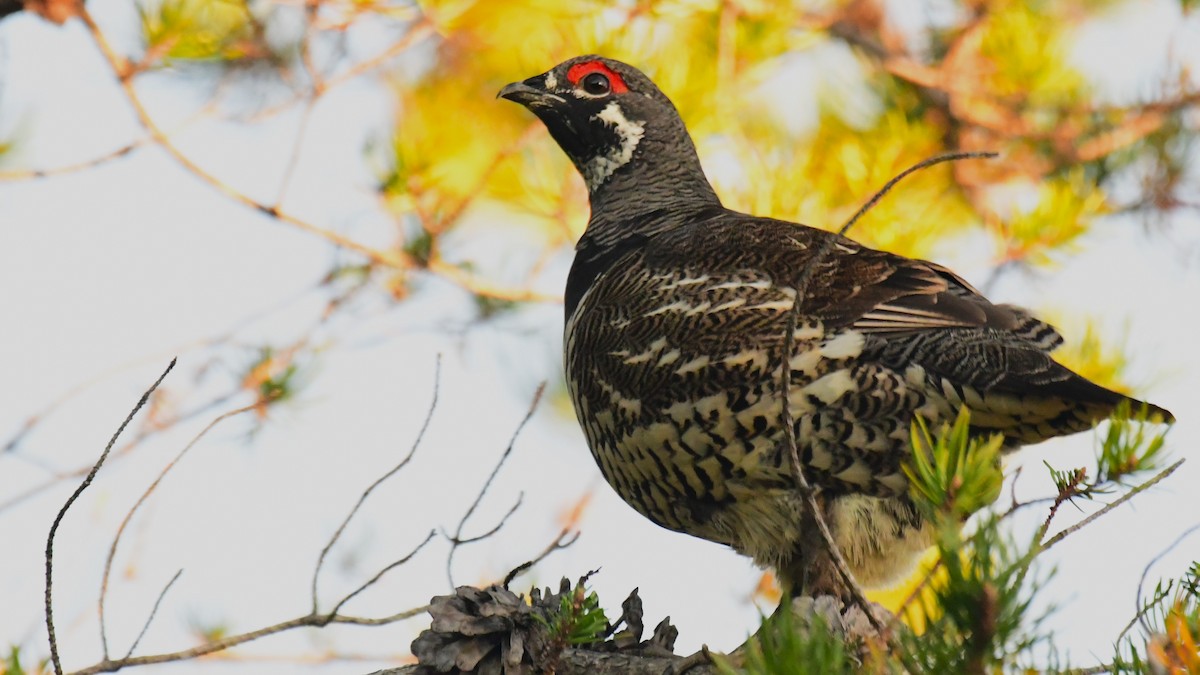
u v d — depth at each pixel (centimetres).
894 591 973
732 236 806
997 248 1237
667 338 776
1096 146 1339
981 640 422
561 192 1254
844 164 1238
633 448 804
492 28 1360
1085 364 1059
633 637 753
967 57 1401
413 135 1295
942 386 731
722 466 772
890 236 1206
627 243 966
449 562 768
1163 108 1327
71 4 1048
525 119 1361
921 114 1391
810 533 762
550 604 748
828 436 746
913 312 743
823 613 605
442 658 727
